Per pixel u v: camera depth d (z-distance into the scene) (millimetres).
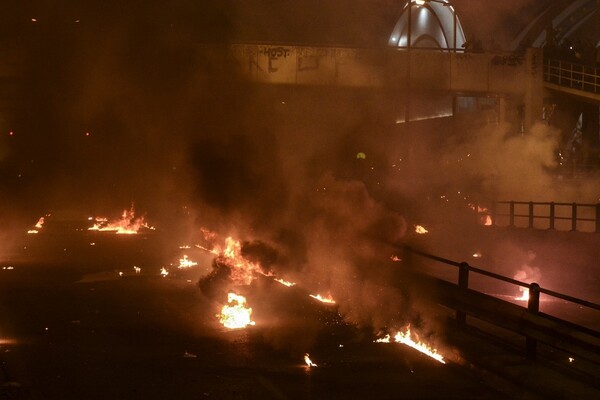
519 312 10469
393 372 10305
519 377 9516
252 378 9906
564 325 9539
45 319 14219
